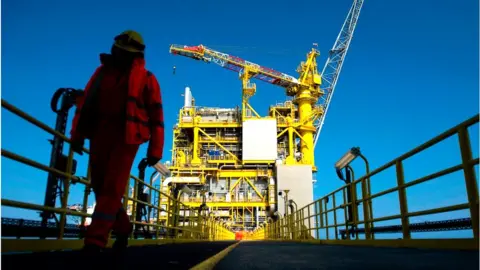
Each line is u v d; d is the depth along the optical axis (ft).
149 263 15.64
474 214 21.31
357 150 40.81
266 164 265.95
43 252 16.89
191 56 282.77
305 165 249.75
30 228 18.45
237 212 246.27
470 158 21.53
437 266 15.62
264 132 265.75
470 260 17.56
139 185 39.86
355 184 44.47
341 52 312.71
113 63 12.78
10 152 14.47
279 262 20.30
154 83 12.93
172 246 38.22
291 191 242.99
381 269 15.35
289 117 282.97
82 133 12.90
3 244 14.64
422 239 27.81
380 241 35.68
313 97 286.05
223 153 270.26
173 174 251.80
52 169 18.21
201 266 14.74
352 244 44.19
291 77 283.59
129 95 12.07
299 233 80.69
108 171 11.87
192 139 285.02
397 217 31.55
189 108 284.41
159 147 12.67
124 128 12.26
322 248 36.83
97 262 11.73
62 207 20.24
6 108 13.85
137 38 12.83
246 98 275.80
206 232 91.66
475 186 21.34
